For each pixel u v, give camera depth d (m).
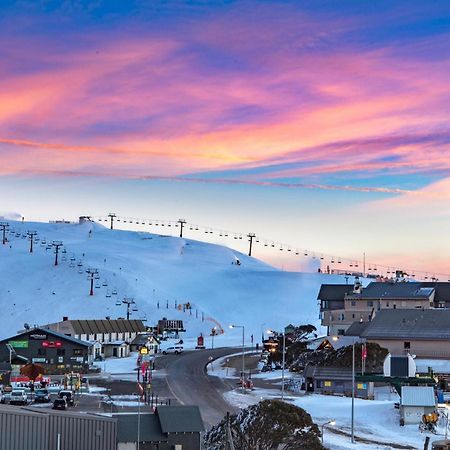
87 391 129.12
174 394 127.88
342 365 138.50
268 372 161.25
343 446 88.25
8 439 62.66
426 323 149.00
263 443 73.31
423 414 102.75
